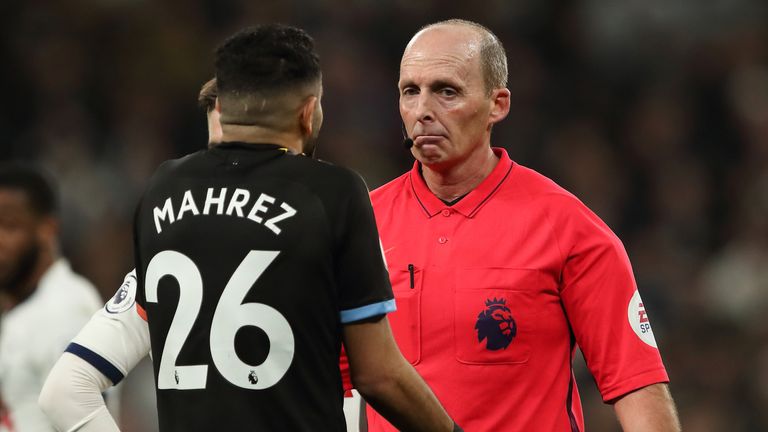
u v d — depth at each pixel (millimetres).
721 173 41344
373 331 9789
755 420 31172
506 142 41000
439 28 12289
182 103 41875
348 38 42969
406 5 44062
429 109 12031
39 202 17000
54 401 10453
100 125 40656
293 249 9578
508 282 12023
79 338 10656
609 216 39500
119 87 41812
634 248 38094
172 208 9945
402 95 12344
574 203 12328
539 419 12016
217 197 9820
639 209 39938
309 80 10078
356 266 9734
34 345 16188
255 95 9938
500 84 12461
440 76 12000
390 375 9812
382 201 13016
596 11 45781
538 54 44719
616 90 44219
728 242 38031
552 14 45375
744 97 43375
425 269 12281
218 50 10125
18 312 16531
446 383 12023
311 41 10242
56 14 42906
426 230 12500
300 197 9719
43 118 40344
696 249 37969
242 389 9445
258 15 43438
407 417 9969
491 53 12312
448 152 12117
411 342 12195
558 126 42656
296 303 9531
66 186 36969
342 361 11062
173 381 9688
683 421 31281
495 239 12242
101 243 35125
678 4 46000
